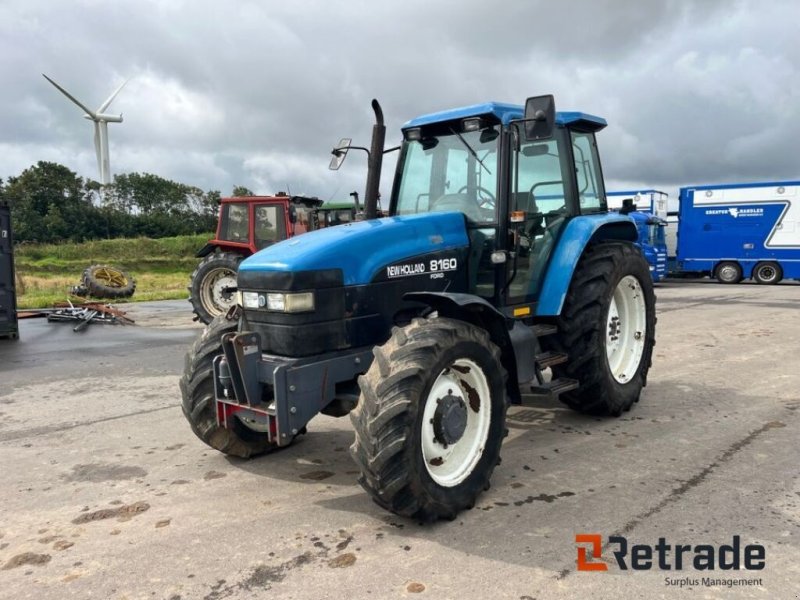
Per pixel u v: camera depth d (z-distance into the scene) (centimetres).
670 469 379
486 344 337
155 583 267
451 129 435
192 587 262
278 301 333
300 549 292
